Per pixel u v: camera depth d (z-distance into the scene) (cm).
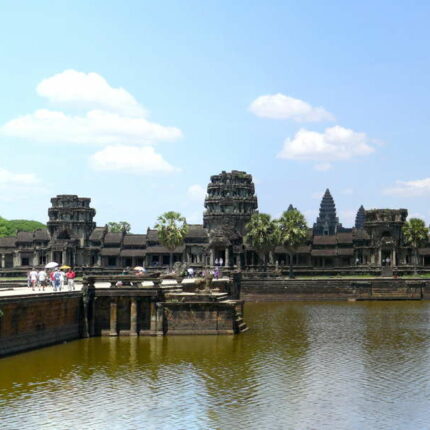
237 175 18112
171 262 16650
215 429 4062
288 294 13888
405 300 13550
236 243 16462
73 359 6003
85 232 18362
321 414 4356
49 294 6544
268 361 6056
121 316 7344
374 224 16938
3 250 18712
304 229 15138
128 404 4566
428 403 4616
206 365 5841
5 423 4144
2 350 5891
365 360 6156
